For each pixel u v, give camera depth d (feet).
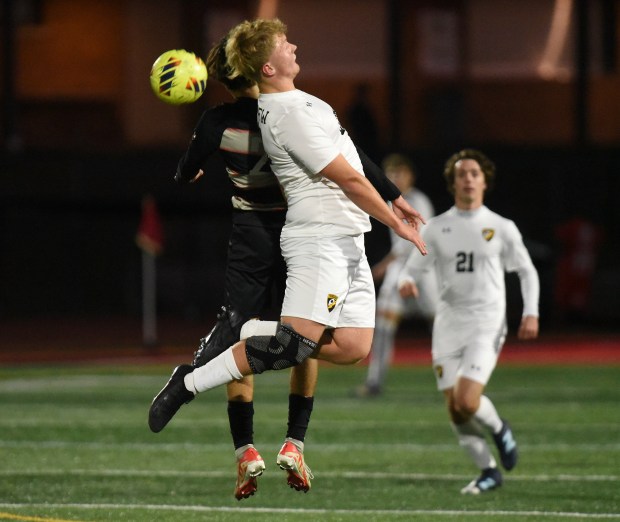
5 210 281.54
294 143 72.95
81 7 311.68
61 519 83.87
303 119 73.00
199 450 116.78
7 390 167.32
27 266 282.56
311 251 73.92
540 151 283.18
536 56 311.06
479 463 96.78
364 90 281.33
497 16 310.24
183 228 281.74
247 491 79.00
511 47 311.06
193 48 310.45
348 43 311.68
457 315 97.35
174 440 123.13
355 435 126.62
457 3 309.22
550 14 310.86
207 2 309.83
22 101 313.12
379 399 156.87
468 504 90.74
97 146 308.19
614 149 283.38
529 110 310.45
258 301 78.89
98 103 312.71
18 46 312.71
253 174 77.87
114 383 175.73
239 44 74.49
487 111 310.45
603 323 265.95
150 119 310.04
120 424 134.31
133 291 282.77
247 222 78.69
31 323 271.90
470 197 98.12
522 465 108.06
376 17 310.45
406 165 150.30
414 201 149.69
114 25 311.88
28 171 281.13
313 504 90.84
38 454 114.01
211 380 74.13
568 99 311.27
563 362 201.98
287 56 74.49
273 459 111.65
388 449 117.60
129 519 84.12
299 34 312.09
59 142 311.47
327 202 74.02
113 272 283.38
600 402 152.97
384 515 86.33
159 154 281.54
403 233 72.38
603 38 312.09
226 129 77.61
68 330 257.55
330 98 312.91
